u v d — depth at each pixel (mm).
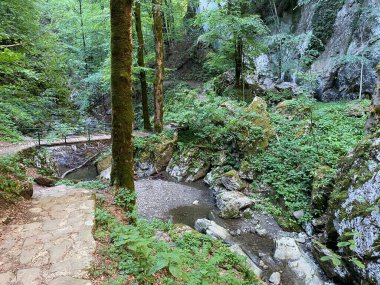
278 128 10719
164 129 13711
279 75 17750
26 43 8883
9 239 3662
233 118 11258
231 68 17656
